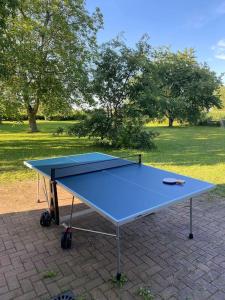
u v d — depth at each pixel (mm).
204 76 26094
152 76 11109
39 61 11375
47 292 2301
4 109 11281
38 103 14469
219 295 2271
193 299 2219
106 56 10453
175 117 25484
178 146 11609
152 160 8242
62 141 12977
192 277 2514
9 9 7344
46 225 3551
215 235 3361
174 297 2240
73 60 11906
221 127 25172
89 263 2738
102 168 3738
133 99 10914
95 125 11086
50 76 12062
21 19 11180
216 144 12344
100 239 3242
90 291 2312
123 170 3637
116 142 10930
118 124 11125
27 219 3805
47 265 2697
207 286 2385
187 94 25312
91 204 2375
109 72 10539
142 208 2271
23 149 10352
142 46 10797
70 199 4707
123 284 2400
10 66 9742
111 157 4613
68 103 12461
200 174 6500
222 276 2529
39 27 11516
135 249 3021
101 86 10719
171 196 2572
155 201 2441
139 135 10898
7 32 8672
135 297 2242
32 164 4023
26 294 2275
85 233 3395
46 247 3043
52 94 12500
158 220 3805
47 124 25328
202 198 4723
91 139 13328
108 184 2979
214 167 7301
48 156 8859
